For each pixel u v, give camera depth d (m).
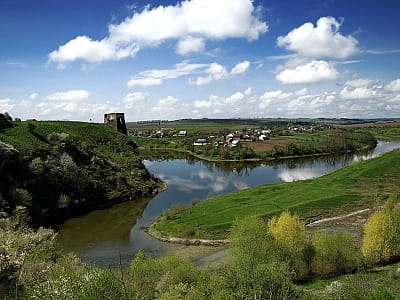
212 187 106.31
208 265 48.28
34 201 73.81
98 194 88.62
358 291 30.55
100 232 67.06
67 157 89.75
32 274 27.38
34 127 100.19
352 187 88.50
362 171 99.25
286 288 29.28
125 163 110.62
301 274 40.31
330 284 35.97
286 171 135.12
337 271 41.84
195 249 56.38
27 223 64.88
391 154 112.94
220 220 65.44
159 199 93.12
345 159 164.25
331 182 93.38
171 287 30.89
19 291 24.75
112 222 73.81
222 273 32.88
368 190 85.38
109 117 164.62
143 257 36.84
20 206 67.12
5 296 23.72
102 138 124.50
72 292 22.95
